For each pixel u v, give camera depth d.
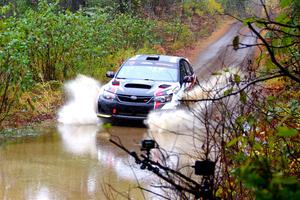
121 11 36.56
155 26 34.94
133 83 12.64
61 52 16.06
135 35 27.42
